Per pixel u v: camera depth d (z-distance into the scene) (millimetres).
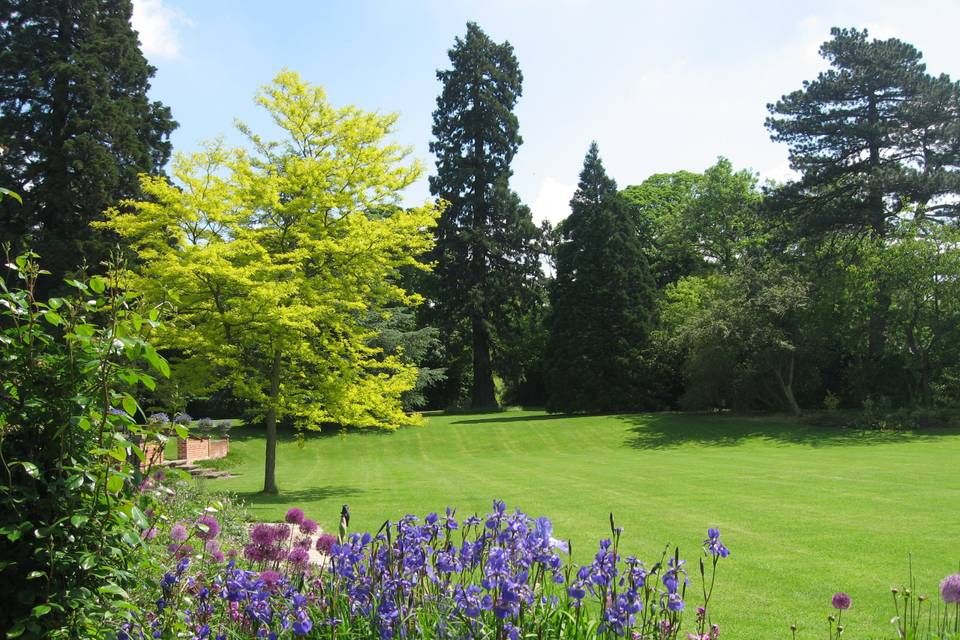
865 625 6082
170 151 29859
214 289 14953
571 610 3703
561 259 39688
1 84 26875
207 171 15688
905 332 30203
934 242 29203
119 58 28250
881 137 32469
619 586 3553
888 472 17781
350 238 15758
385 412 17094
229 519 7762
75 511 2857
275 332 15375
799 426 29875
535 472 20016
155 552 3545
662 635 3469
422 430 34219
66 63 26672
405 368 17969
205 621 3703
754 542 9742
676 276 48031
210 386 16422
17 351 2930
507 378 44562
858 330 30531
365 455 29188
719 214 44938
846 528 10695
